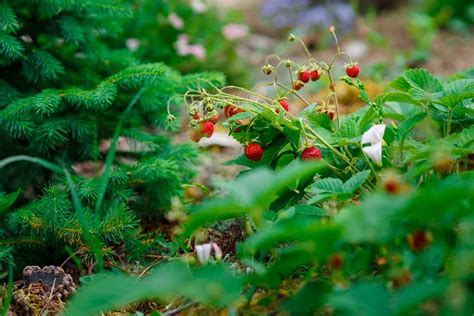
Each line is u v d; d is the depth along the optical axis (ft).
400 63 5.30
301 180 2.74
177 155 3.30
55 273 2.80
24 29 3.26
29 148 3.15
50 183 3.20
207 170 3.81
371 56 5.74
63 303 2.71
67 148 3.22
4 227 3.01
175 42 4.47
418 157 2.57
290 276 2.59
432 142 2.66
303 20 6.44
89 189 3.02
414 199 2.21
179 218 3.34
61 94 3.07
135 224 2.98
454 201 2.22
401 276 2.32
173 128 3.35
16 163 3.18
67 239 2.94
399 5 7.14
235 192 2.34
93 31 3.44
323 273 2.57
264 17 6.94
